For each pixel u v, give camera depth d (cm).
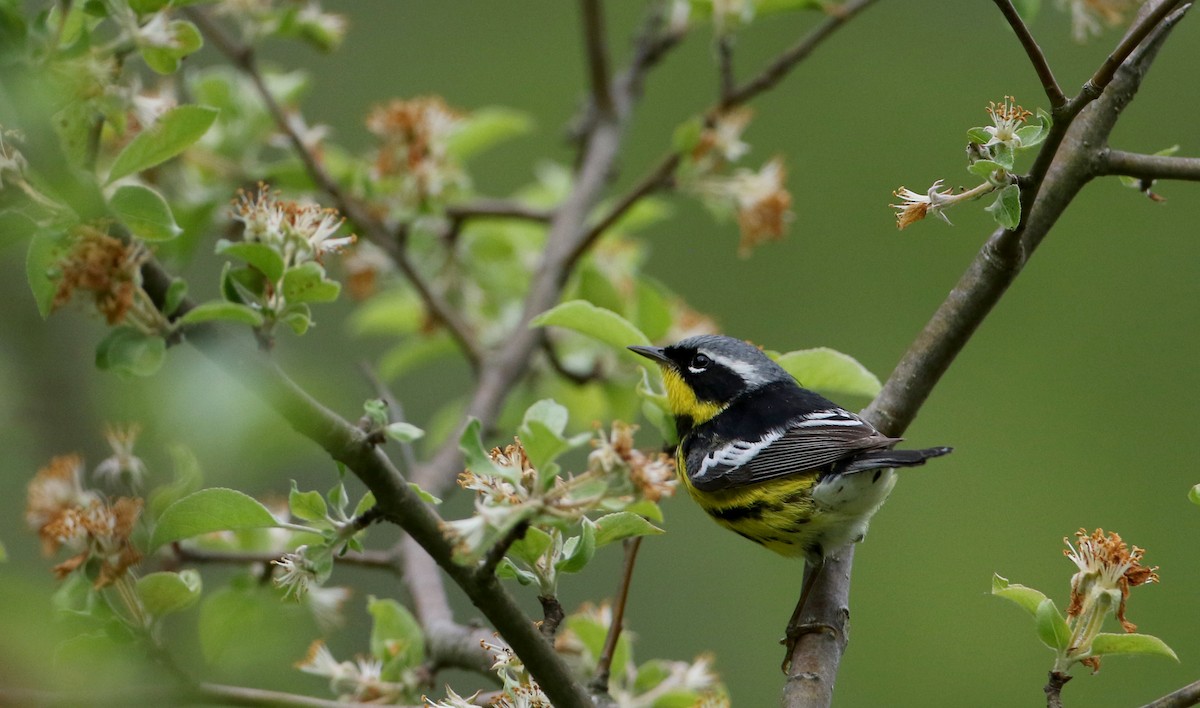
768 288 1870
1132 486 1706
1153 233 1862
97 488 743
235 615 834
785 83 1975
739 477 884
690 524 1678
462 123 1197
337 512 578
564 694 575
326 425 549
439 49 1980
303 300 581
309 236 604
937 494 1758
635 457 525
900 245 1869
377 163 1141
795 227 1889
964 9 1994
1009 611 1658
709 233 1892
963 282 796
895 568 1706
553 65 1975
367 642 1398
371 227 1162
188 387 807
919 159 1900
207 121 580
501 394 1132
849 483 833
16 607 598
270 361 552
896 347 1803
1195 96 1864
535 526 571
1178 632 1608
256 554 844
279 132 1163
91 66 571
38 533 652
